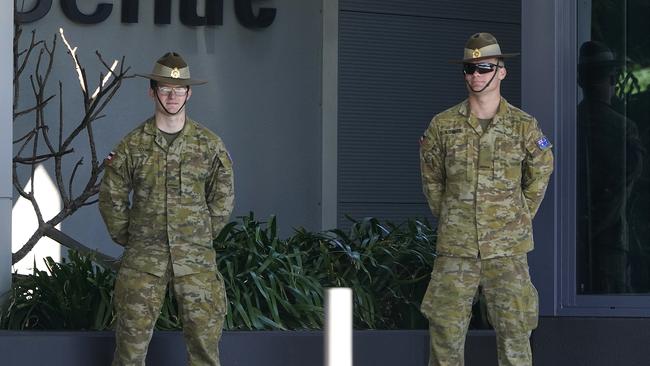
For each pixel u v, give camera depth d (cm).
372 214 3997
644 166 2420
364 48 3997
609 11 2470
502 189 2136
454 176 2145
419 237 2873
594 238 2481
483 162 2130
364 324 2659
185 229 2114
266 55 3850
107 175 2119
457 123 2145
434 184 2188
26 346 2236
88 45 3600
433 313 2164
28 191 3509
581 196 2488
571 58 2486
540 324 2502
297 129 3894
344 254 2766
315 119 3922
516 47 4231
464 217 2138
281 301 2559
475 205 2130
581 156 2489
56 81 3556
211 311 2134
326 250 2722
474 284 2153
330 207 3925
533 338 2509
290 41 3888
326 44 3928
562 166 2486
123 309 2119
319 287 2631
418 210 4072
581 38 2489
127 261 2120
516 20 4234
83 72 3216
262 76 3844
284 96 3875
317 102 3925
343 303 977
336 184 3938
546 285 2495
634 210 2433
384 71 4022
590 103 2491
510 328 2152
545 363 2492
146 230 2112
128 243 2152
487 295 2167
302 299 2581
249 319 2520
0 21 2484
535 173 2148
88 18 3578
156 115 2127
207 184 2155
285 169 3869
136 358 2133
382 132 4019
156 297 2120
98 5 3612
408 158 4059
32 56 3528
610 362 2431
